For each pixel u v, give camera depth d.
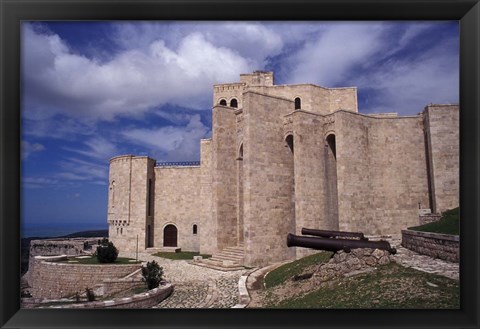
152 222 48.09
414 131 34.59
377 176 33.94
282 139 32.44
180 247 46.81
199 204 46.91
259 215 29.86
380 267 16.88
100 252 34.22
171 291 22.69
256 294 19.88
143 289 25.12
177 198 47.84
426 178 33.91
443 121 31.64
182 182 47.97
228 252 32.97
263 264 29.48
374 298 13.41
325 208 31.61
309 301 15.52
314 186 31.17
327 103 43.19
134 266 32.16
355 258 17.47
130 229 46.66
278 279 22.25
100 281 31.50
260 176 30.39
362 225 31.56
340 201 30.73
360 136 32.88
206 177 43.78
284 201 31.62
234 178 35.69
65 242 48.75
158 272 24.91
